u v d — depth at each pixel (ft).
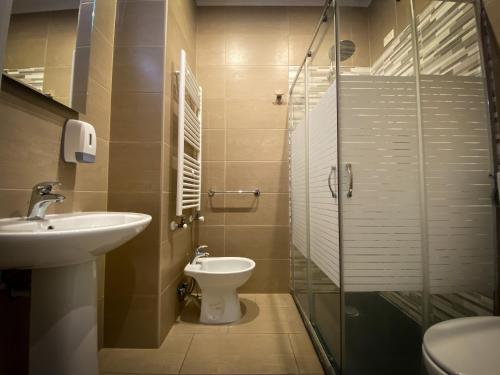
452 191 3.82
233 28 7.38
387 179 3.80
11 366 2.87
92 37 4.03
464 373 1.85
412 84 3.91
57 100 3.32
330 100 4.25
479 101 3.83
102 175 4.39
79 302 2.67
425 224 3.78
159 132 4.58
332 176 4.11
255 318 5.54
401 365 3.58
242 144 7.17
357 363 3.56
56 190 3.41
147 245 4.48
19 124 2.85
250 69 7.30
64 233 2.05
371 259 3.73
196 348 4.42
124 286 4.43
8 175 2.72
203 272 5.05
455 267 3.77
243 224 7.05
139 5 4.73
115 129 4.58
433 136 3.86
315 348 4.42
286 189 7.14
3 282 2.69
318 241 4.81
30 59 2.93
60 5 3.38
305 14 7.45
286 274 7.00
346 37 4.17
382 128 3.84
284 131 7.23
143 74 4.64
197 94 6.29
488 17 3.75
